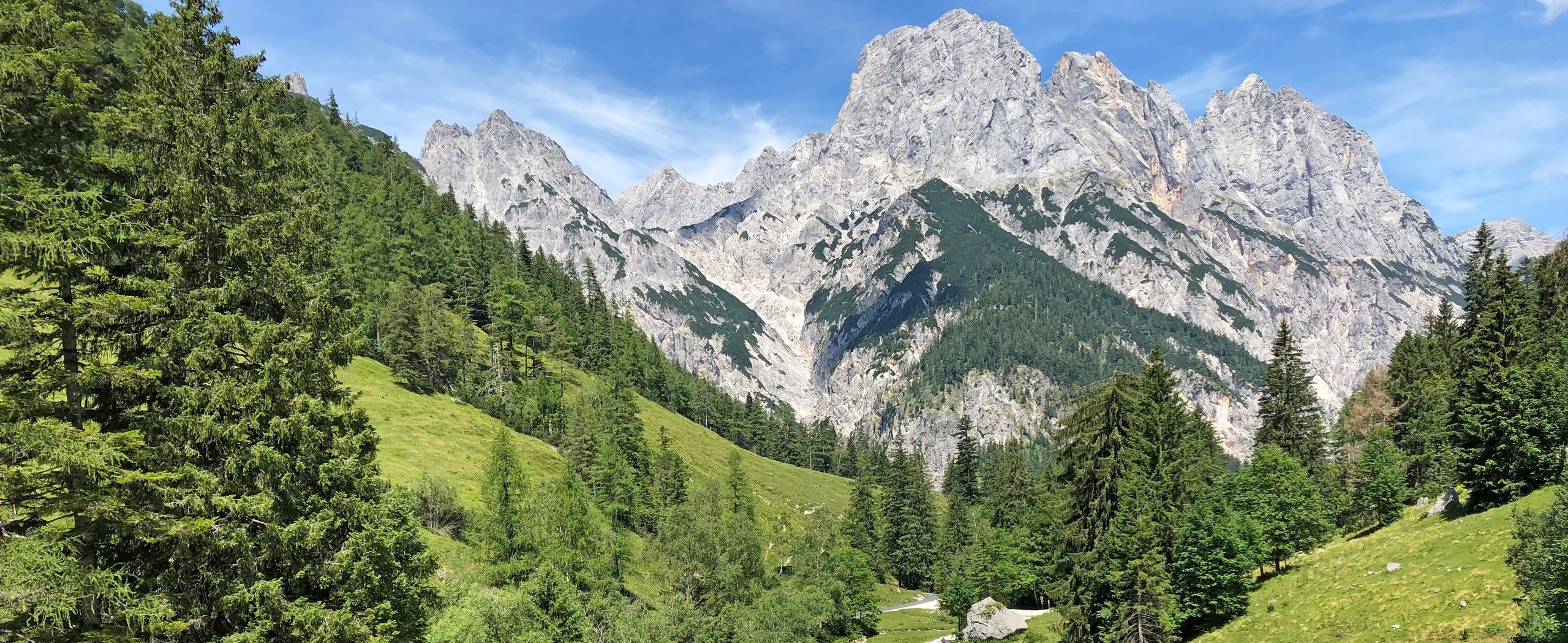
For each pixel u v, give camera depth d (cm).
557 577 4566
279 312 2398
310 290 2405
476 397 10075
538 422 10756
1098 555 4375
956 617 9175
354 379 8988
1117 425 4491
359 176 15125
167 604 1897
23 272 1806
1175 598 4216
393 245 12538
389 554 2366
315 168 2622
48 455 1638
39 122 1895
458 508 6028
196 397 2109
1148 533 4169
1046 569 7244
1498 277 6359
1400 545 4575
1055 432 4744
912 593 12400
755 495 13875
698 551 6794
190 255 2169
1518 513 3419
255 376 2247
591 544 5684
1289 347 7219
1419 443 6875
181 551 1994
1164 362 5181
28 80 1775
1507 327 5950
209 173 2267
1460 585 3656
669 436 14712
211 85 2348
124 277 2042
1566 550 2812
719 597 6650
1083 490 4566
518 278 15775
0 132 1812
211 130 2227
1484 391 4919
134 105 2153
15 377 1792
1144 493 4359
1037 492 8825
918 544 12731
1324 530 5828
